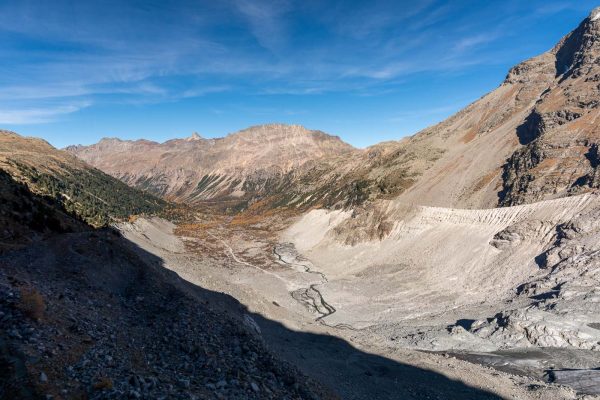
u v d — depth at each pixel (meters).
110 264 28.94
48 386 13.60
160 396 15.49
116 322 22.00
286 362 24.91
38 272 24.25
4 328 15.70
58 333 17.28
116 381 15.67
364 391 31.95
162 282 29.58
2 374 13.09
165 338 21.69
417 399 31.38
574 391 33.22
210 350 21.62
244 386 19.28
